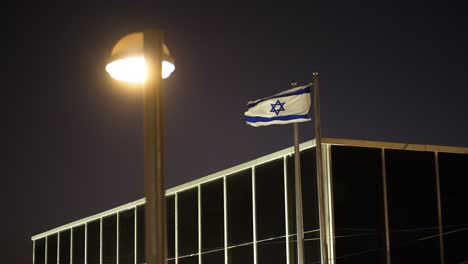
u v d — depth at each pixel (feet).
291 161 92.38
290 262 90.84
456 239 91.09
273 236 94.48
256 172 99.25
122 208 137.39
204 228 110.73
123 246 135.85
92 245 148.97
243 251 100.53
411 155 90.89
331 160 86.48
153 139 23.68
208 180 110.83
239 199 102.42
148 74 24.12
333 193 85.71
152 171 23.47
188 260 114.73
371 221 86.99
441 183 91.81
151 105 23.91
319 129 72.33
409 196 89.66
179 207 118.93
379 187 88.22
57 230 167.12
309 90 72.59
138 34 25.36
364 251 85.92
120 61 25.21
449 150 93.40
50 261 169.68
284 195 92.99
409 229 88.69
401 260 87.51
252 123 73.82
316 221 87.10
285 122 72.43
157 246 22.94
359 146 88.33
